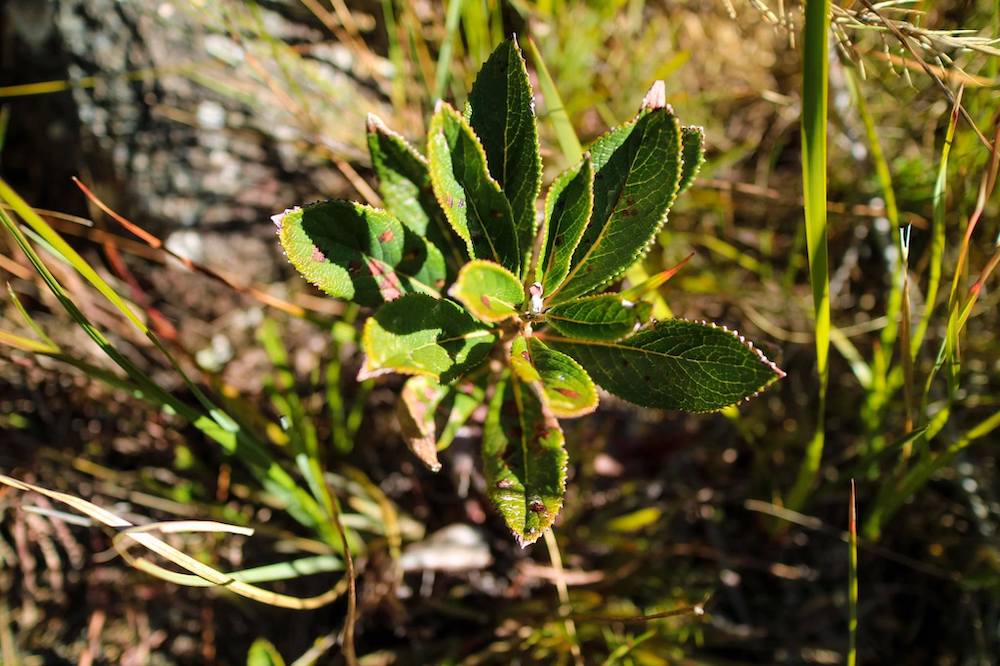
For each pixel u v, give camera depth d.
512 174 0.19
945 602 0.27
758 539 0.28
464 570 0.27
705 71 0.33
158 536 0.28
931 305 0.23
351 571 0.22
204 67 0.29
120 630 0.28
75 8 0.29
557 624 0.26
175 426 0.30
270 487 0.25
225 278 0.24
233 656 0.27
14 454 0.29
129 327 0.29
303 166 0.30
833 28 0.22
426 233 0.20
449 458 0.28
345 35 0.29
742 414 0.30
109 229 0.30
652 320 0.18
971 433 0.23
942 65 0.22
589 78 0.31
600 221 0.19
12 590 0.28
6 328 0.29
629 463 0.30
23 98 0.30
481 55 0.29
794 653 0.27
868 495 0.28
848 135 0.28
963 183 0.25
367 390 0.29
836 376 0.29
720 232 0.31
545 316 0.19
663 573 0.27
